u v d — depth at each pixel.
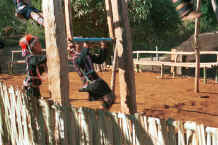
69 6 5.41
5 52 23.52
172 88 10.36
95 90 4.63
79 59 4.63
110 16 6.14
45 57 4.59
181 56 13.60
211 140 2.75
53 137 4.02
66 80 4.22
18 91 4.47
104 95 4.67
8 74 14.66
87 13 16.22
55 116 3.95
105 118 3.41
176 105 7.79
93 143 3.57
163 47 26.91
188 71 15.17
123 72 5.39
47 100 4.07
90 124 3.57
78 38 4.72
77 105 7.74
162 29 22.83
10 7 26.30
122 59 5.35
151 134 3.11
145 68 17.25
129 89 5.46
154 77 13.05
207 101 8.24
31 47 4.68
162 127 3.03
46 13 4.09
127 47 5.27
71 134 3.79
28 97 4.30
